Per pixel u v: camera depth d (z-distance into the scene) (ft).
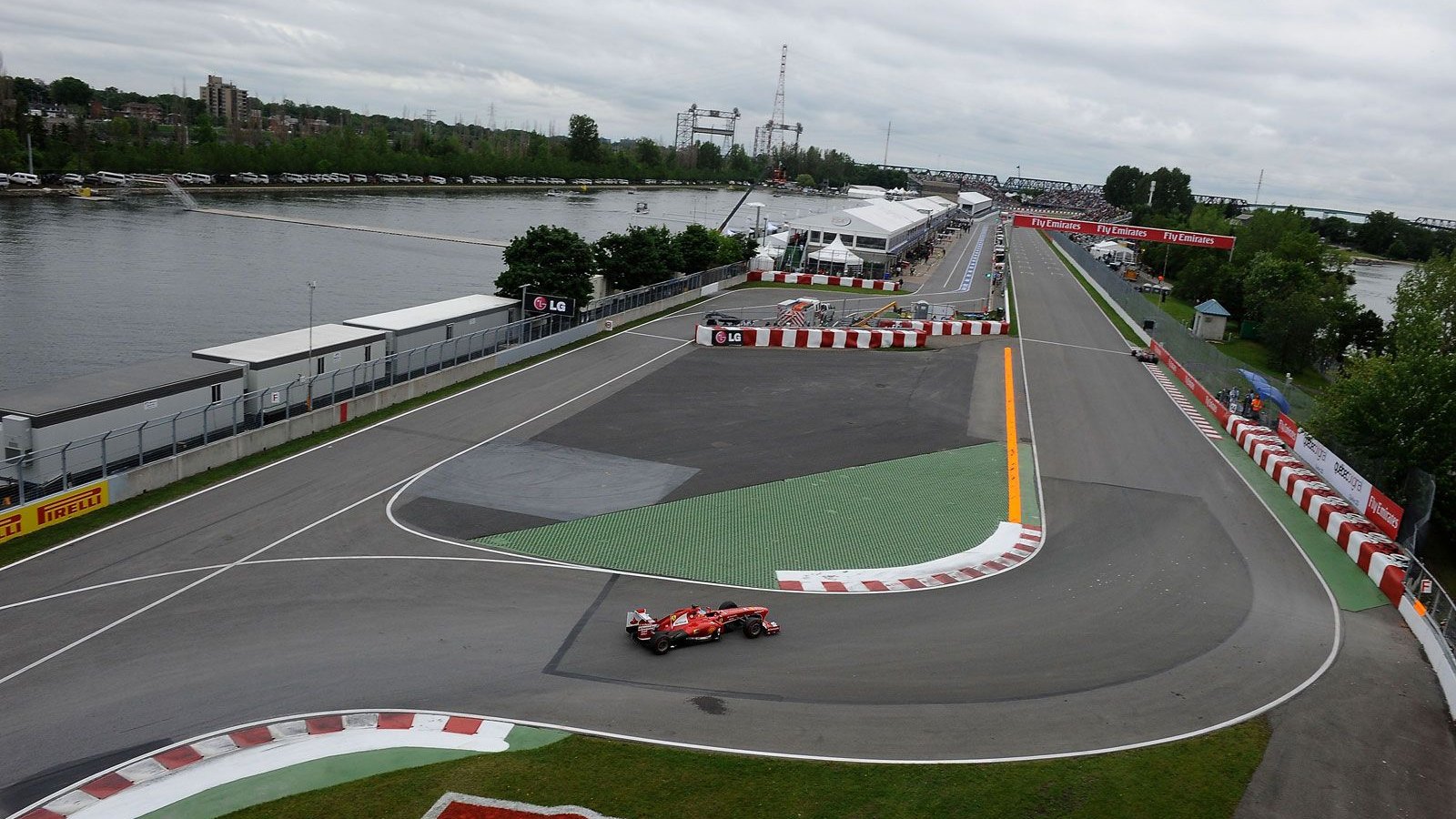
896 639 80.38
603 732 64.13
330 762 59.52
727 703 68.74
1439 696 77.36
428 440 127.44
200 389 115.96
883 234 327.88
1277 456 137.49
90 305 243.60
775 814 56.95
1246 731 69.97
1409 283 197.47
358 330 149.28
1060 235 603.26
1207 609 91.25
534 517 103.14
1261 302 294.05
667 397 157.69
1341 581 100.94
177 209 451.94
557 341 186.09
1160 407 174.50
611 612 82.23
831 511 110.63
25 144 496.23
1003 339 228.63
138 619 76.64
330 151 648.38
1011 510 115.34
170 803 55.01
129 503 100.53
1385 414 126.72
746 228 447.42
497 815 55.26
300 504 102.99
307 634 75.31
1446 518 121.60
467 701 66.95
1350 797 62.90
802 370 183.32
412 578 86.63
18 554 87.30
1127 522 113.70
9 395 103.65
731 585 89.25
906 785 60.39
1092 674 76.59
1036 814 58.75
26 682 66.59
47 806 54.13
